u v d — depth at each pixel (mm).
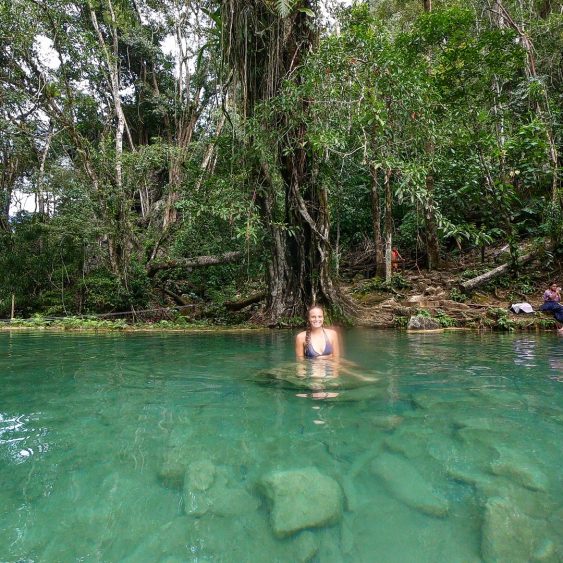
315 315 4578
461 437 1987
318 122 6625
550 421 2211
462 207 12906
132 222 14109
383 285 12000
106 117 21703
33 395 2877
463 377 3355
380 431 2084
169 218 15258
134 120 25125
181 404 2615
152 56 21938
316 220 8766
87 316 12148
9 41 13773
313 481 1562
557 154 10367
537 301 9531
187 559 1160
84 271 14656
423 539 1243
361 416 2328
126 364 4152
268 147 7867
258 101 8117
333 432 2080
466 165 10359
